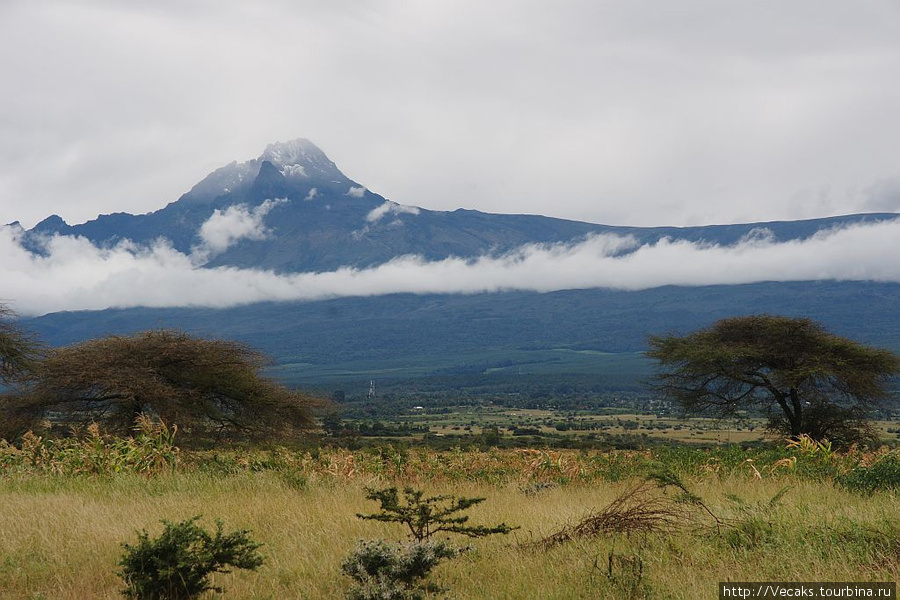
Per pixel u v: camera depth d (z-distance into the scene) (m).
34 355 34.31
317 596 8.05
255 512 12.26
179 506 12.78
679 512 10.94
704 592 7.84
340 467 19.12
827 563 8.84
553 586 8.22
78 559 9.27
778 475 17.95
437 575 8.73
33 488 15.62
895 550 9.18
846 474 16.33
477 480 19.62
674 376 38.94
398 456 20.86
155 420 32.84
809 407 37.06
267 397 34.84
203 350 33.75
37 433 31.50
